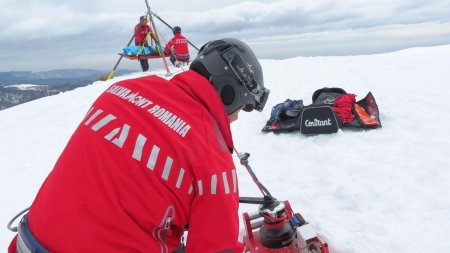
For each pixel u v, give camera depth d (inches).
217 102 57.9
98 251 50.1
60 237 51.2
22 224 58.0
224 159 54.1
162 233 54.2
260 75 64.6
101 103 58.5
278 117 219.1
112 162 51.5
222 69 60.2
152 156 50.9
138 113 54.5
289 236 94.9
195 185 52.0
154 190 50.5
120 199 50.4
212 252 52.4
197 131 53.2
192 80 58.2
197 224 52.4
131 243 50.6
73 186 52.6
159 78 60.4
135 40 528.1
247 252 100.6
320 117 200.2
